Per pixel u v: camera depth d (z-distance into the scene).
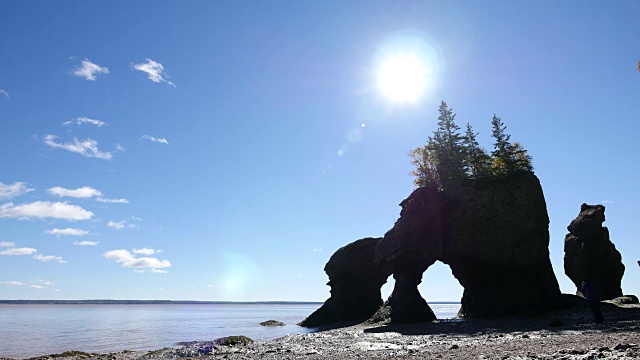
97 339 46.84
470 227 43.91
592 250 51.03
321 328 54.00
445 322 39.56
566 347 15.53
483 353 15.95
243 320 97.31
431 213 45.94
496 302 42.56
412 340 26.02
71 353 31.45
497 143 54.44
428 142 57.25
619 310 34.72
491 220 43.41
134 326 72.62
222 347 31.05
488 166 54.16
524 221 42.81
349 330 39.28
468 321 38.31
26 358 31.00
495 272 42.50
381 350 21.56
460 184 47.72
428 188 47.91
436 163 54.97
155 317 119.31
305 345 27.41
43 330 62.72
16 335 53.25
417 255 45.19
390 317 45.56
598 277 50.94
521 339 21.44
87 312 174.12
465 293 47.34
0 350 37.28
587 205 54.91
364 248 61.78
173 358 26.58
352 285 61.56
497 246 42.25
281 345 28.86
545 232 45.22
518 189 44.41
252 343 33.28
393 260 45.69
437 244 45.16
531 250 41.59
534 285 41.44
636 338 16.73
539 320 33.69
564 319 32.09
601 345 15.23
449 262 46.44
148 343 41.91
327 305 62.69
